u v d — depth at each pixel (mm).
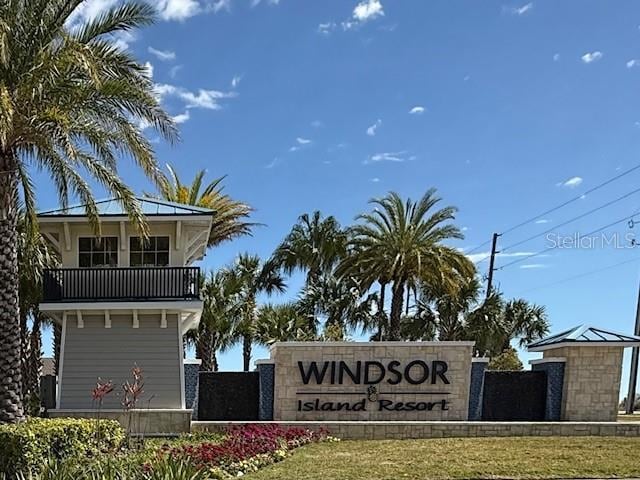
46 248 21188
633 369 32406
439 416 19234
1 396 13438
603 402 19344
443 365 19422
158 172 15672
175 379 19141
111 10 14781
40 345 25203
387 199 29375
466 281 29938
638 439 15914
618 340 19469
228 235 33688
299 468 11680
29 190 15609
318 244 40156
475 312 38844
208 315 32219
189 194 32312
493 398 20141
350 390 19250
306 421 18781
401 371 19359
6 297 13750
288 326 35469
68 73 13961
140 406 18875
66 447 11594
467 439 16359
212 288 32719
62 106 14062
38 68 13031
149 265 19797
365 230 29500
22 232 19219
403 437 17375
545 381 20281
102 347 19172
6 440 10805
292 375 19266
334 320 38500
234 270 36125
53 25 13945
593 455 12781
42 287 20156
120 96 14531
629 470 11141
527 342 42281
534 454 13000
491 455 12922
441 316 38938
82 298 18891
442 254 28609
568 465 11609
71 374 18953
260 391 19516
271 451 13281
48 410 18875
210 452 11945
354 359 19375
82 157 14805
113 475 7141
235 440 13984
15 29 13594
